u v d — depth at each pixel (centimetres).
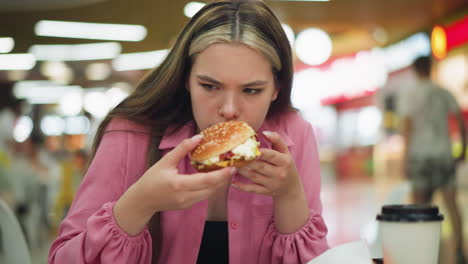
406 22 1029
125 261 109
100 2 983
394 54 1222
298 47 723
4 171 463
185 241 128
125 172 128
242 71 108
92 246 108
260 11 114
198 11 120
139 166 130
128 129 131
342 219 668
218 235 130
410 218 91
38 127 664
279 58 116
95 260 111
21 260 141
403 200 222
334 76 1480
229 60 107
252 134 111
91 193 123
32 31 1187
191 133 135
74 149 805
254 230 131
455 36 893
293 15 967
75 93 2147
